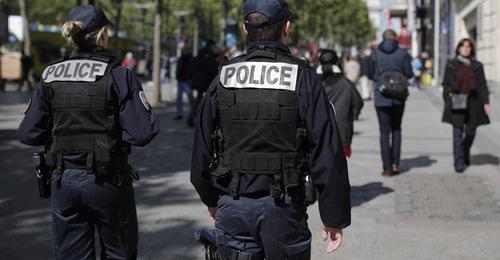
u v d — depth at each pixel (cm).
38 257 553
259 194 320
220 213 329
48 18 5516
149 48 5278
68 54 394
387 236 624
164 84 3888
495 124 1523
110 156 373
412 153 1138
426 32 4519
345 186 318
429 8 4100
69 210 381
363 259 555
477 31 2772
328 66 739
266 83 320
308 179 323
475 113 934
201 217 684
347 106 731
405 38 4159
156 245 587
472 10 2909
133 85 380
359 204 756
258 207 319
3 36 4850
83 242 387
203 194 343
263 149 319
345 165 319
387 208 738
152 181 865
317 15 4903
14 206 723
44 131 391
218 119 333
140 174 912
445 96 938
